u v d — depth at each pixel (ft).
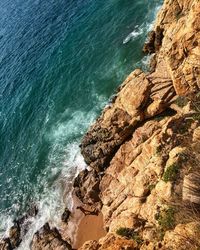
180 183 59.67
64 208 97.40
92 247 68.08
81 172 95.71
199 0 74.90
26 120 135.13
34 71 152.87
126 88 89.25
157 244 53.88
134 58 115.75
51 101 131.44
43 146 118.93
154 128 82.38
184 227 48.96
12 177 121.08
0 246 102.06
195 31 75.72
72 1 180.04
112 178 86.79
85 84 123.95
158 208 61.98
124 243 63.52
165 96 83.87
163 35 102.32
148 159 76.64
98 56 129.49
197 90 78.07
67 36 155.33
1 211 112.27
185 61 77.92
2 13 232.53
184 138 68.44
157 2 130.41
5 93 154.71
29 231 100.73
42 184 109.09
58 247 88.94
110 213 81.10
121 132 87.86
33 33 179.63
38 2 211.20
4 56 178.29
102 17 147.13
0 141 137.59
